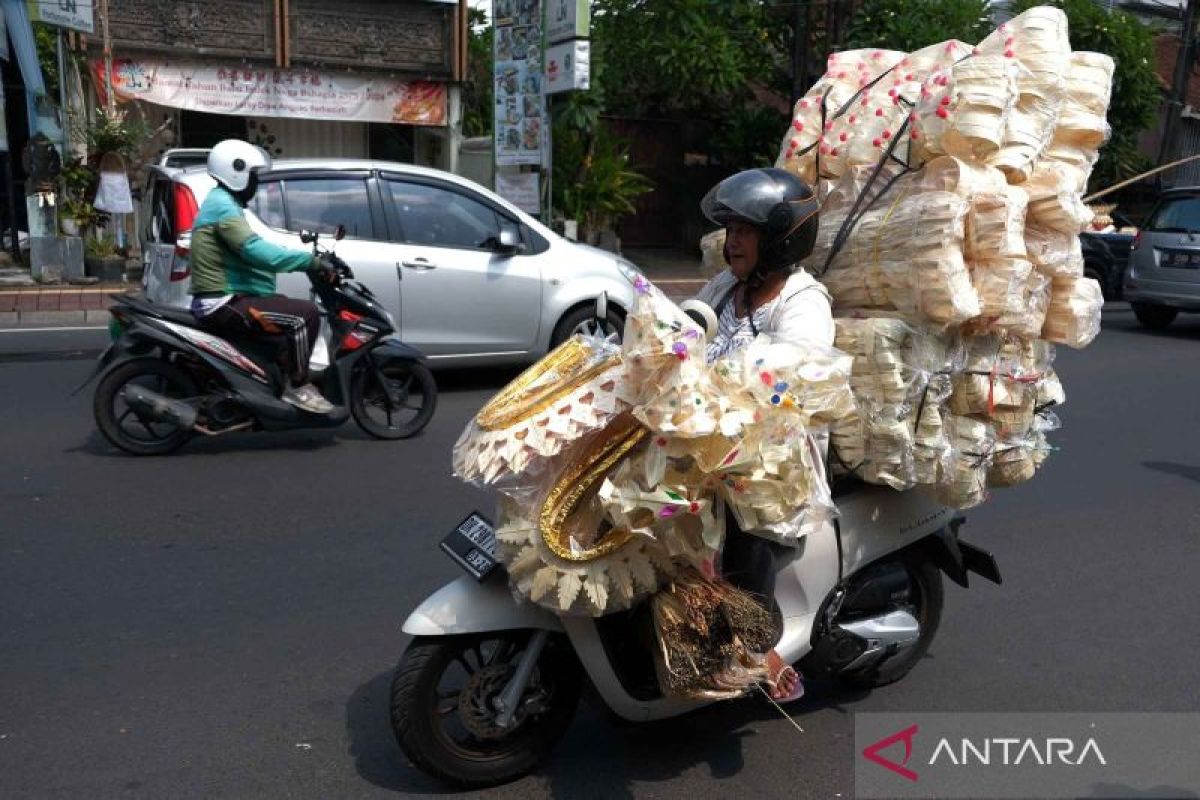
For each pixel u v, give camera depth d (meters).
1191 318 15.00
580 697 3.35
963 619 4.45
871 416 3.11
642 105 19.62
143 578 4.54
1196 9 19.12
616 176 17.53
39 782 3.06
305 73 15.72
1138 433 7.72
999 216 3.02
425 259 7.80
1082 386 9.46
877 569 3.56
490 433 2.74
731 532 2.99
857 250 3.18
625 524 2.61
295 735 3.37
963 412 3.31
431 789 3.10
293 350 6.29
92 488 5.72
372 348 6.63
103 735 3.32
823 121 3.55
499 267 8.08
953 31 17.83
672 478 2.60
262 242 6.12
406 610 4.30
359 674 3.77
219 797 3.02
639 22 18.14
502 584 2.94
